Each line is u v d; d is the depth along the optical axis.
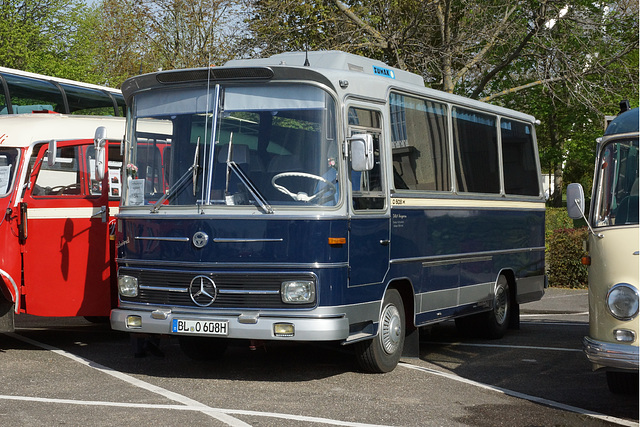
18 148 10.45
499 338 12.60
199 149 8.78
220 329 8.34
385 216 9.29
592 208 7.64
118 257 9.20
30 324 13.48
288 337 8.17
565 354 11.02
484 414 7.52
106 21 33.97
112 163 10.91
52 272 10.39
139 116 9.27
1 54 44.19
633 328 7.10
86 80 41.53
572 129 35.38
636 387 8.25
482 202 11.89
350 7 25.73
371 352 9.20
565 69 24.91
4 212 10.20
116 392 8.15
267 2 24.48
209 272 8.46
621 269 7.24
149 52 32.34
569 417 7.44
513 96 28.45
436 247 10.51
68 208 10.51
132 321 8.87
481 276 11.84
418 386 8.73
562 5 23.67
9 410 7.33
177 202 8.74
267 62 9.80
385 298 9.38
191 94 8.98
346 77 8.85
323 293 8.28
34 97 14.97
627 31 25.27
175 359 10.16
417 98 10.43
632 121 7.70
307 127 8.55
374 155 9.23
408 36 24.22
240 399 7.95
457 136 11.45
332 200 8.45
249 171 8.56
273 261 8.29
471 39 24.14
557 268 19.72
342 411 7.54
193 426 6.88
